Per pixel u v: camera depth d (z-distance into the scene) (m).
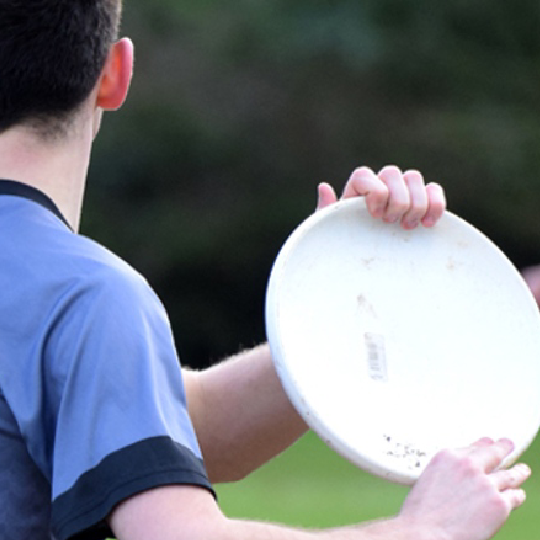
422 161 69.62
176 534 4.78
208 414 7.39
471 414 6.19
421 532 5.18
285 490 32.59
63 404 4.96
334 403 5.87
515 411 6.29
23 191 5.48
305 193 70.56
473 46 69.94
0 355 5.08
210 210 70.25
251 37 68.19
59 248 5.25
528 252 70.94
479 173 68.62
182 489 4.90
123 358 4.96
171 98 68.25
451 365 6.32
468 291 6.53
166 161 68.94
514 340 6.49
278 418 7.36
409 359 6.25
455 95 69.75
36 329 5.07
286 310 5.95
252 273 71.12
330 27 67.44
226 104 69.25
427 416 6.10
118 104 6.07
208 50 68.25
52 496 4.97
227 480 7.56
